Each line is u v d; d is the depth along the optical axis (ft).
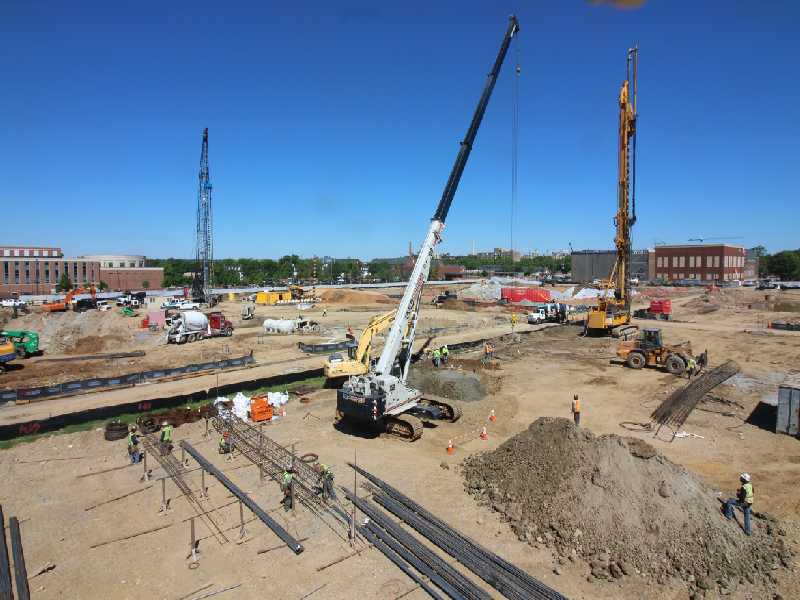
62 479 63.36
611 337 175.52
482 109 101.76
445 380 100.83
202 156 340.39
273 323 189.67
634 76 154.61
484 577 43.11
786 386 78.43
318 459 69.00
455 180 99.55
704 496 51.16
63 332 174.29
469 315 248.32
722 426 82.43
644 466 51.62
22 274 451.12
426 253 95.35
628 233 171.42
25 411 89.45
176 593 41.91
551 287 396.98
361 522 52.39
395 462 67.82
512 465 58.75
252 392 104.88
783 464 67.10
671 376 117.60
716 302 286.05
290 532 50.62
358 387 79.77
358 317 244.01
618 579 43.06
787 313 250.57
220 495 58.75
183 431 81.00
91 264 495.00
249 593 41.88
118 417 87.92
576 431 57.77
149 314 189.67
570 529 48.21
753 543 47.14
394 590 42.06
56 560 46.62
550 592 40.73
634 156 162.50
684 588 41.91
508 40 103.81
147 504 56.95
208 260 344.28
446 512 54.13
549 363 134.00
